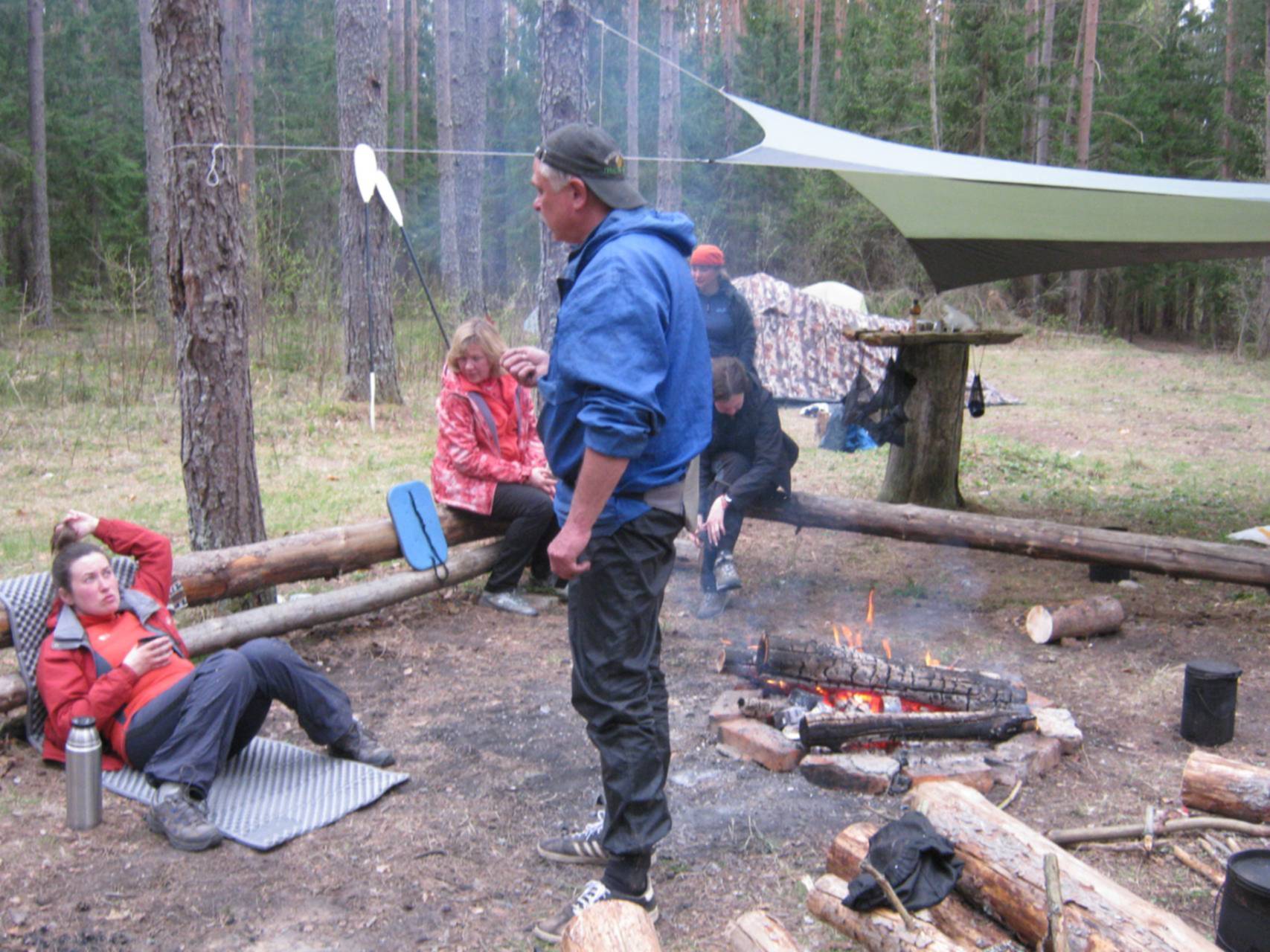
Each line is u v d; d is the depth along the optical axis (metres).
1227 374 16.56
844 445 8.12
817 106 30.16
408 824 3.17
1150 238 6.39
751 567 6.11
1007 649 4.75
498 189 31.75
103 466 8.20
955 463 7.27
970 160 6.00
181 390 4.66
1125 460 9.41
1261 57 29.75
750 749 3.56
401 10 31.45
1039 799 3.29
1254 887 2.37
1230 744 3.71
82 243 25.34
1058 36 29.44
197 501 4.70
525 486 5.24
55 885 2.80
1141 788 3.37
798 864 2.92
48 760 3.49
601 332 2.28
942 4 28.45
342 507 7.00
